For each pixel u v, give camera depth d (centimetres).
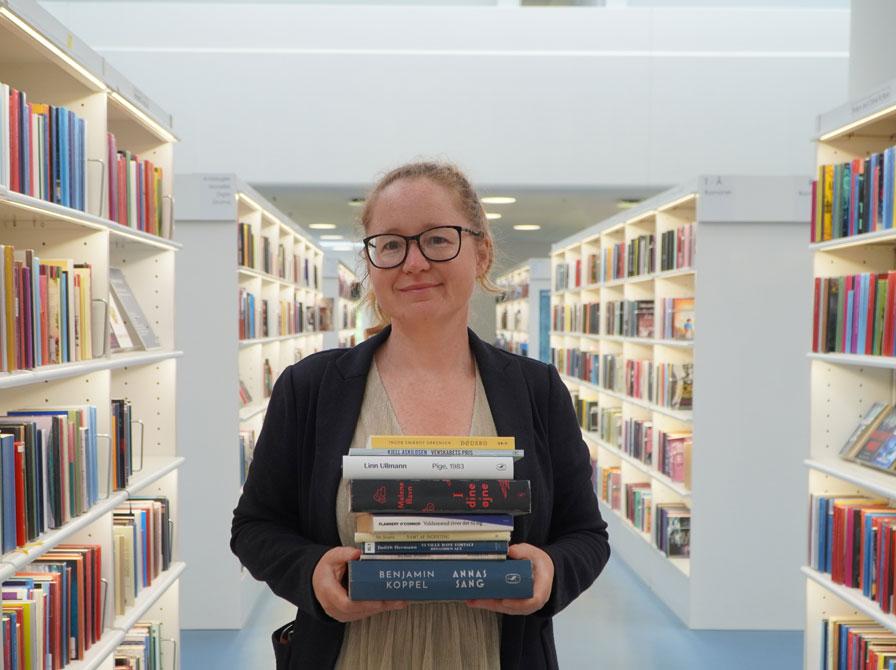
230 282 434
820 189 298
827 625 295
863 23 376
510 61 879
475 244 135
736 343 434
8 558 183
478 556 115
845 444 306
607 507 642
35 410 222
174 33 868
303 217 1135
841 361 279
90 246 241
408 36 874
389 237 128
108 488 243
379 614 127
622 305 604
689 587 440
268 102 873
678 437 485
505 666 128
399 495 114
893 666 249
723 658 397
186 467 433
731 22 883
